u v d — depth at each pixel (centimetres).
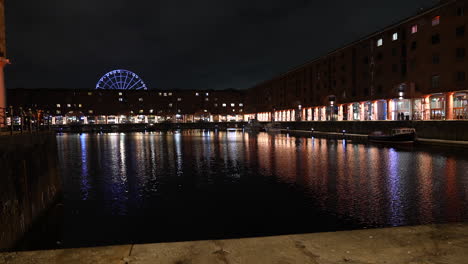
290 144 4684
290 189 1791
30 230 1111
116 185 2042
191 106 13988
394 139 4172
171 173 2434
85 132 10650
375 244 413
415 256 380
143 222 1330
